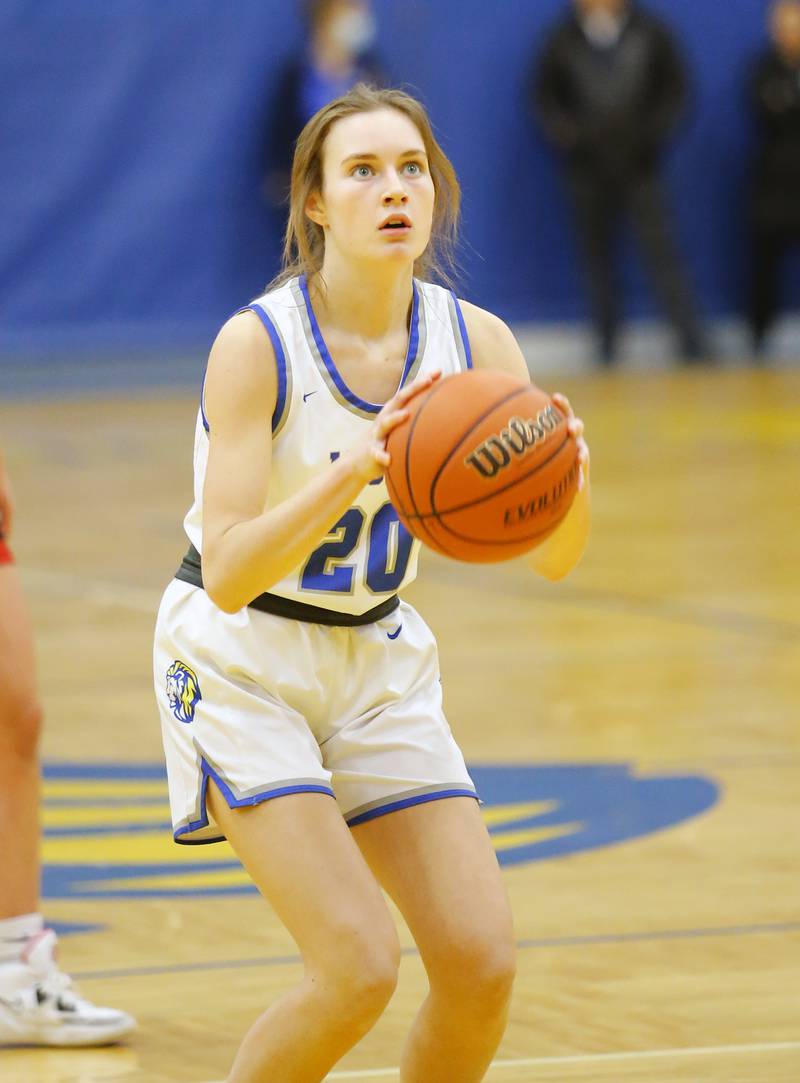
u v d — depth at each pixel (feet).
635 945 33.30
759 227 146.51
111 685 53.62
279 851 22.84
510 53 143.54
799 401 122.52
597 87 136.36
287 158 135.03
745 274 151.74
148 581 69.51
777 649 58.08
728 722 49.39
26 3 131.64
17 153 132.87
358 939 22.06
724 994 30.81
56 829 40.40
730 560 73.00
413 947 33.55
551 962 32.45
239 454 23.79
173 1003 30.76
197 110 136.15
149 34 134.41
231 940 33.73
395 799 24.02
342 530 24.27
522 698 52.11
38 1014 29.12
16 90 132.16
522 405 22.75
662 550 75.25
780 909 35.12
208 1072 28.04
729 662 56.39
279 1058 22.49
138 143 135.44
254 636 24.25
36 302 134.41
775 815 41.19
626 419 114.73
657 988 31.12
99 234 135.23
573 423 23.35
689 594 66.90
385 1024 29.86
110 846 39.27
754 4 149.48
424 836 23.73
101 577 70.33
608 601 66.08
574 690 53.06
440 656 57.72
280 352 24.09
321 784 23.49
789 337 152.97
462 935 22.75
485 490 22.39
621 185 138.82
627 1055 28.14
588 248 140.56
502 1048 28.50
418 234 24.25
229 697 24.03
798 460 98.07
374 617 25.09
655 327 149.07
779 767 45.03
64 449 105.70
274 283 25.45
